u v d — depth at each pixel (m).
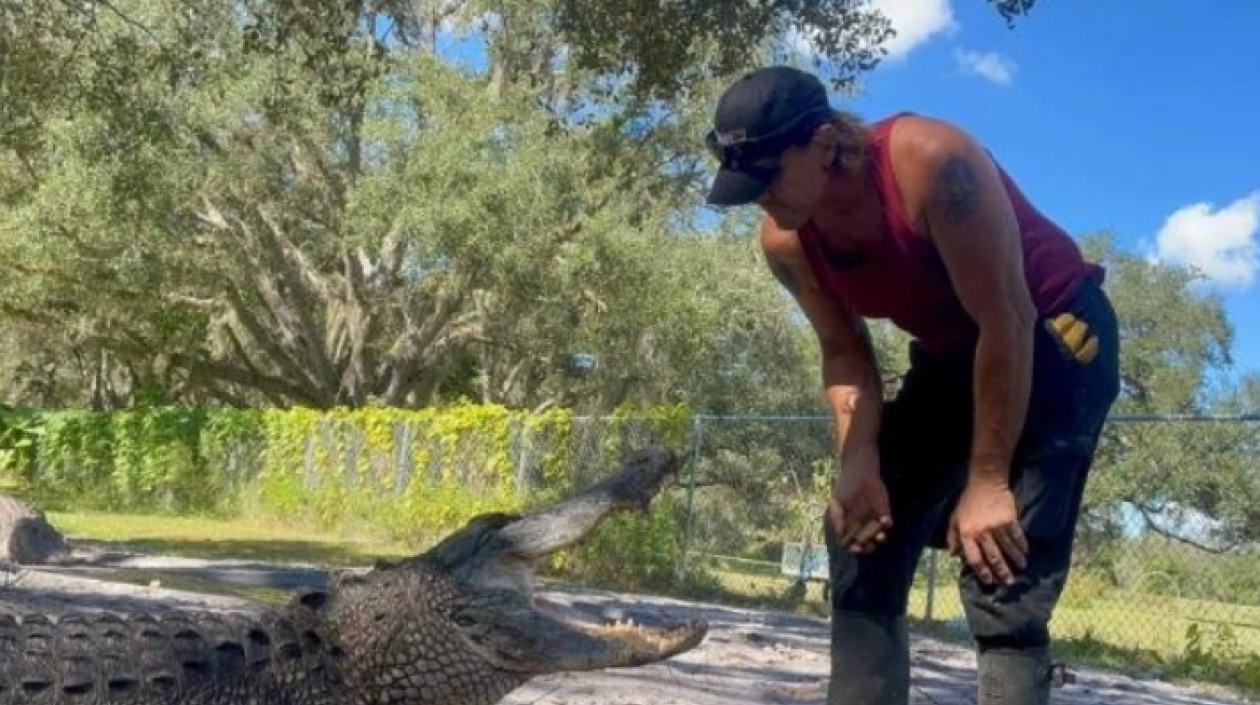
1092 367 3.66
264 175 26.45
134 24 15.17
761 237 4.04
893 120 3.46
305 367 31.58
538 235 24.73
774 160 3.37
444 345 30.12
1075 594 13.93
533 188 24.45
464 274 26.38
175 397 37.50
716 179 3.46
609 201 26.75
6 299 29.36
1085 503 14.59
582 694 6.73
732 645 9.55
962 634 12.38
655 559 15.20
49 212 23.72
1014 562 3.56
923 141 3.36
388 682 4.02
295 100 20.58
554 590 13.12
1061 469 3.64
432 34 26.84
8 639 3.68
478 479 18.19
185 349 33.06
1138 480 14.66
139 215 22.58
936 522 4.08
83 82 15.30
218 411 25.45
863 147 3.41
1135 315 39.28
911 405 4.00
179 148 22.03
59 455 28.41
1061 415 3.64
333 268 31.34
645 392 30.20
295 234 30.30
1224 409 36.00
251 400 38.78
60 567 11.48
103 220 23.42
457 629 4.05
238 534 19.83
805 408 30.44
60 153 21.66
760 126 3.34
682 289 26.25
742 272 27.31
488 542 4.12
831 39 12.48
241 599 9.71
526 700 6.42
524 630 4.08
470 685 4.11
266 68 20.72
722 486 17.67
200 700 3.75
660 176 28.16
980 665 3.72
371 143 25.77
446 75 25.03
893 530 3.99
